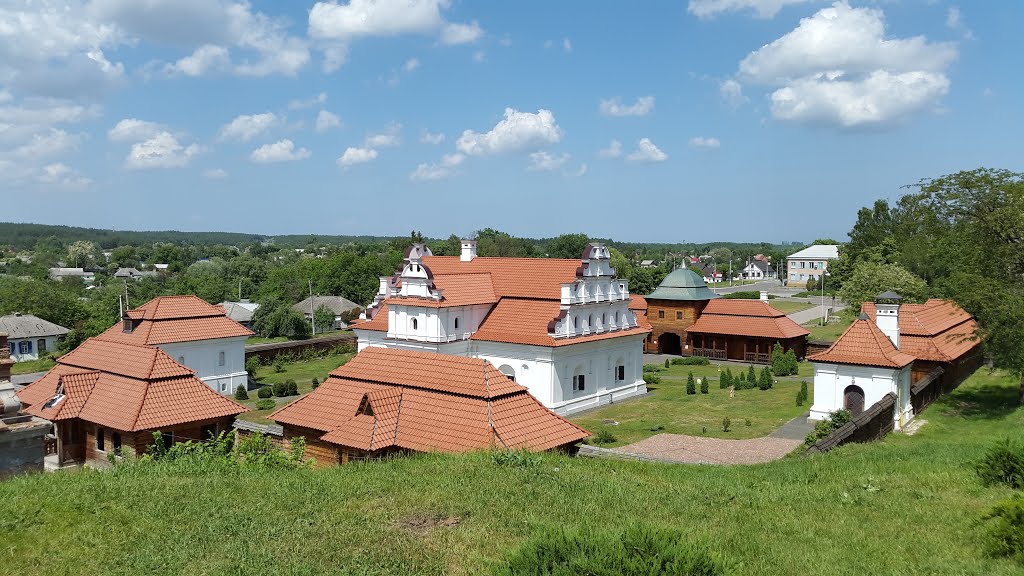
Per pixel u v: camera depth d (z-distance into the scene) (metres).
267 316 96.50
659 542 11.48
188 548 15.16
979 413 45.44
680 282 82.25
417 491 19.27
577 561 11.11
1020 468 20.69
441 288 53.59
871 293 78.62
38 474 20.05
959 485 21.27
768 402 53.81
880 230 122.94
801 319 109.75
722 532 16.78
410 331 54.16
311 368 74.62
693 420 48.53
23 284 102.56
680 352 82.56
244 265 177.00
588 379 54.25
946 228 55.84
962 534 16.64
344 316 112.38
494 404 30.05
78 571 14.08
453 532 16.20
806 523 17.59
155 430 35.28
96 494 18.17
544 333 51.50
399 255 144.38
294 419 32.97
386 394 31.31
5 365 19.80
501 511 17.67
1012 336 42.19
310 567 14.20
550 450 29.08
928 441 37.38
